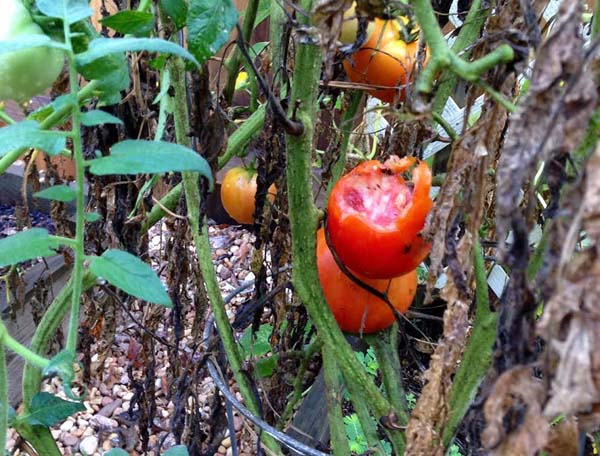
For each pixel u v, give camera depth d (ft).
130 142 0.63
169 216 1.39
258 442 1.26
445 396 0.76
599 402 0.47
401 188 0.98
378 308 1.08
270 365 1.44
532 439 0.53
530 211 0.54
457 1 1.26
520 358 0.58
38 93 0.80
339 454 1.23
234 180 1.71
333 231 0.94
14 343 0.76
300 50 0.80
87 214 0.87
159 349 2.68
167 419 2.42
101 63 0.78
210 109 1.00
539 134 0.48
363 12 0.66
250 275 3.27
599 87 0.50
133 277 0.68
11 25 0.73
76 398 0.75
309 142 0.86
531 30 0.58
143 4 0.94
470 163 0.68
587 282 0.45
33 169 1.60
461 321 0.72
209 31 0.74
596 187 0.43
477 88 0.69
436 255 0.74
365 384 1.00
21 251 0.66
